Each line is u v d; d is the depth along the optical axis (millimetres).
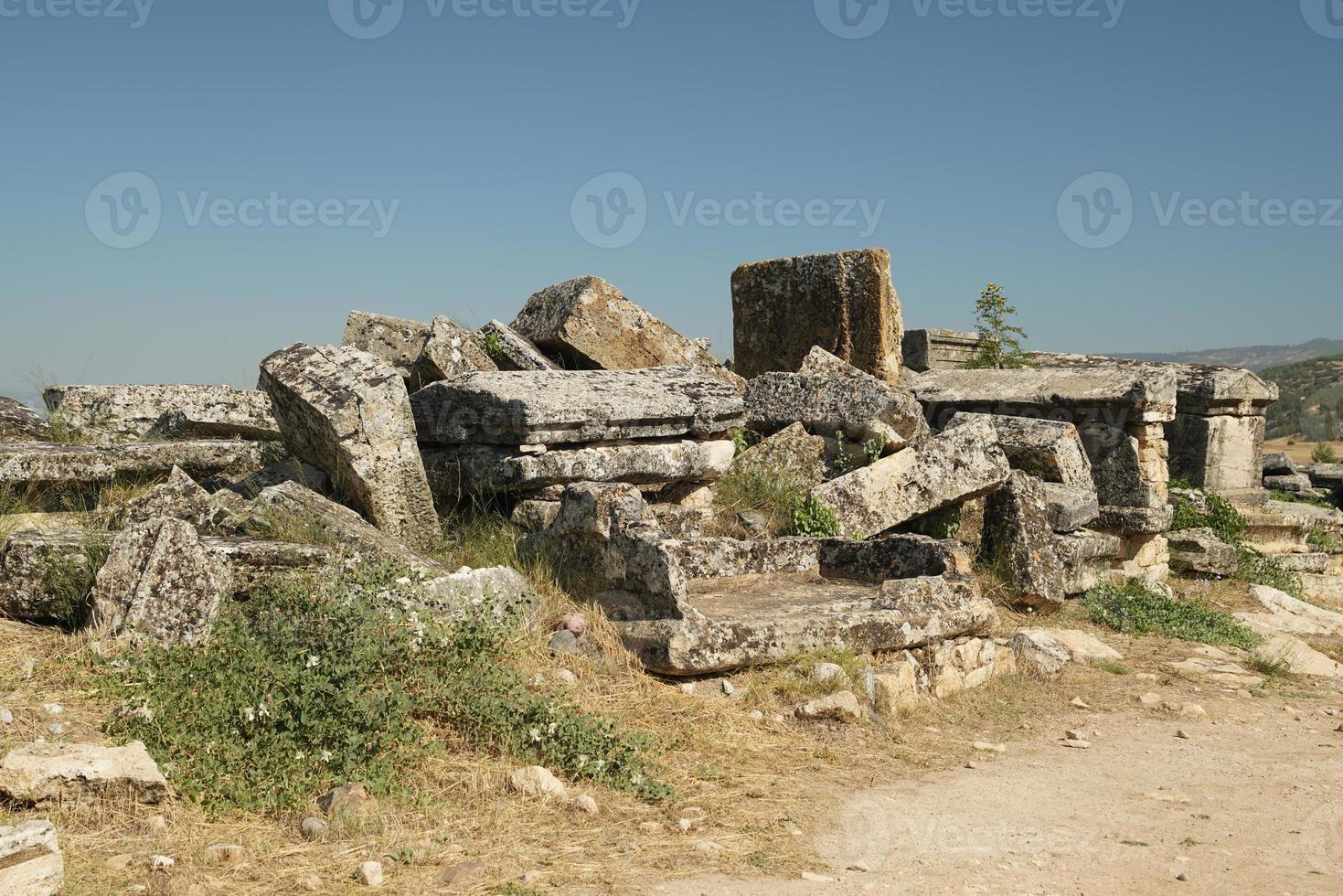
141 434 10578
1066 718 8211
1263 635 11375
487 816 5160
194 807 4902
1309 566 15070
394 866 4586
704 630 7105
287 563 6895
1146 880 5008
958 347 20203
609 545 7621
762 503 10391
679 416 9789
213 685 5754
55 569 6590
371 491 8258
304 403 8305
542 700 6137
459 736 5918
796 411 11594
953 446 10711
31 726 5273
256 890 4297
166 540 6387
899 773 6531
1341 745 7816
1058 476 11875
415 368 11227
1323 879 5074
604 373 10023
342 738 5500
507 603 7098
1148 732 7945
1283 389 119312
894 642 7824
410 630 6375
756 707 7043
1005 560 10625
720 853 5035
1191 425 15586
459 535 8875
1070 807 6074
